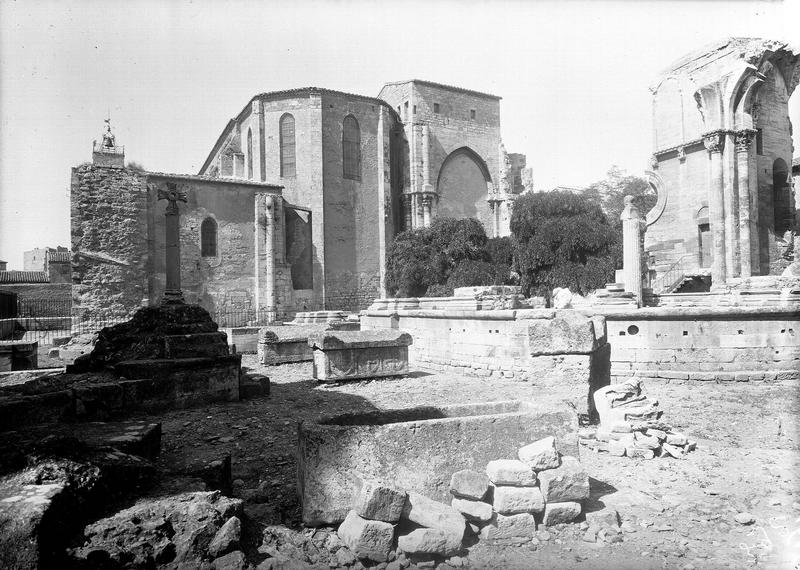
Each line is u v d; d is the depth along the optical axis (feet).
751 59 97.81
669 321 45.09
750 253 97.71
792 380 43.19
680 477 21.68
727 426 29.96
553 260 112.16
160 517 14.74
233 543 14.65
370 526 14.89
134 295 111.04
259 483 21.04
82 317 106.22
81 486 14.33
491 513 16.40
